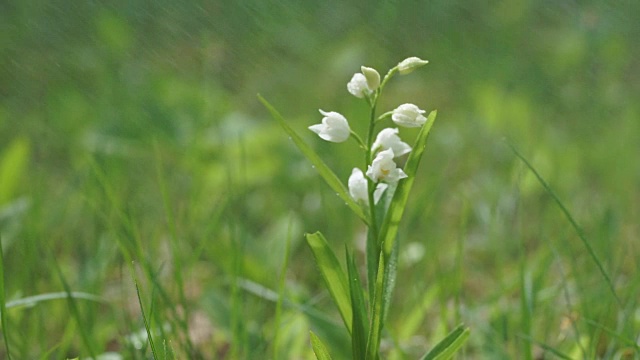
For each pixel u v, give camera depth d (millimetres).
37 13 2672
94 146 1782
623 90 2322
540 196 1641
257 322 1378
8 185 1537
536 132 1974
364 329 1200
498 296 1371
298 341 1342
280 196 1678
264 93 2398
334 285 1203
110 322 1390
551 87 2326
